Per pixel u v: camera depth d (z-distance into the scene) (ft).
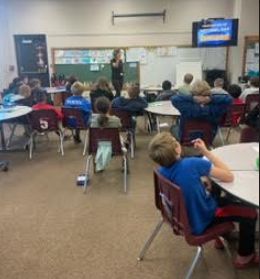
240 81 24.23
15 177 12.25
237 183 5.60
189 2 26.66
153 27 27.30
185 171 5.41
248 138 9.96
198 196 5.46
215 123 10.97
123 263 7.06
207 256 7.20
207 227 5.68
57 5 27.43
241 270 6.70
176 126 13.08
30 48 28.17
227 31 24.66
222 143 15.31
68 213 9.34
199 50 27.12
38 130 14.47
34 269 6.91
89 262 7.11
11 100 17.01
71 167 13.21
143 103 13.76
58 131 14.89
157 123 17.15
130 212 9.33
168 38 27.37
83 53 27.86
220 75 25.80
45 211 9.50
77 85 15.07
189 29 27.07
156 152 5.54
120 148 10.76
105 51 27.76
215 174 5.59
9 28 27.86
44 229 8.50
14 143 17.13
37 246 7.75
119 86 25.27
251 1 24.67
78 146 16.26
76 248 7.64
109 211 9.41
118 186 11.19
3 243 7.90
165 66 27.78
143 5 27.04
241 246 6.61
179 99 10.71
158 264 7.00
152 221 8.80
